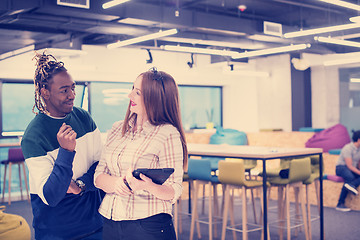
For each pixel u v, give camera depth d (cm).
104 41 776
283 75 981
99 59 856
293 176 454
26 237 321
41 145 181
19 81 788
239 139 831
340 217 611
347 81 1012
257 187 448
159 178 160
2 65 758
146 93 174
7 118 1012
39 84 185
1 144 756
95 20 586
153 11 598
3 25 606
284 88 980
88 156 200
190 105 1033
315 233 527
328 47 873
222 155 453
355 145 643
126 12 570
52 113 188
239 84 1048
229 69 839
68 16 559
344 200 654
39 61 186
